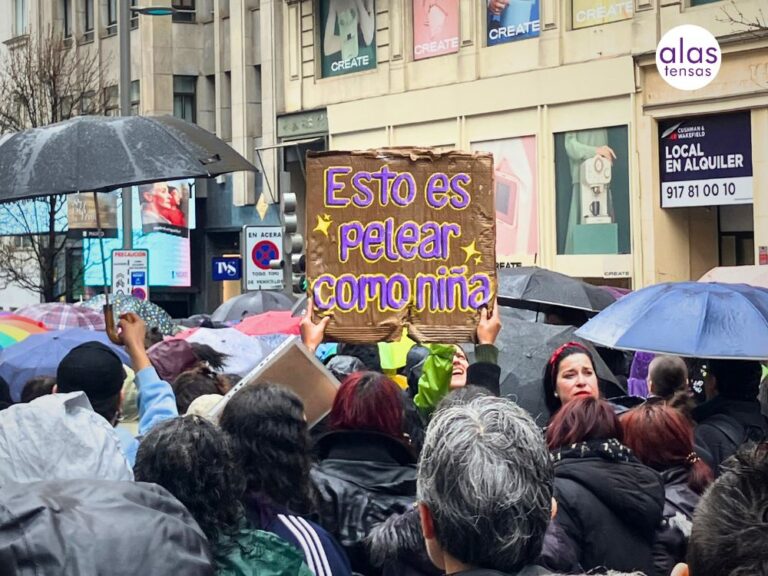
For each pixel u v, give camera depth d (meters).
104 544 2.87
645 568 4.94
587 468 4.95
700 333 7.47
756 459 2.72
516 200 28.80
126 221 24.30
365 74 33.06
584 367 6.60
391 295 6.90
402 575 4.59
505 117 29.03
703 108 24.69
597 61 26.66
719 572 2.56
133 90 42.59
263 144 37.00
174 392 6.79
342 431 5.31
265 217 37.69
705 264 25.84
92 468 3.88
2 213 36.22
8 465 3.85
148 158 6.89
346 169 6.89
